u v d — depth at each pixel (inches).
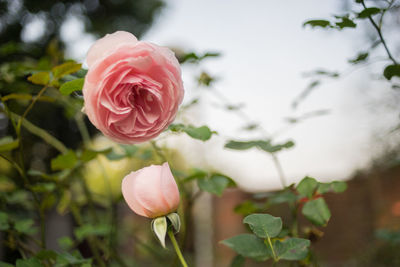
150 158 26.1
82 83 17.4
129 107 16.7
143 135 17.1
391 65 19.2
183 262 16.2
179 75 17.3
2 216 23.8
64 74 19.3
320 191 19.1
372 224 97.1
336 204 112.3
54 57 30.5
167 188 16.4
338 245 111.8
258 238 17.0
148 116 17.2
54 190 28.7
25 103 28.8
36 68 24.7
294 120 24.5
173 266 23.2
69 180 27.9
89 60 16.9
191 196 26.4
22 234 24.5
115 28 88.0
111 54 16.3
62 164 23.0
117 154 24.8
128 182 16.6
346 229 110.2
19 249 24.5
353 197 105.3
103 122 16.7
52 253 18.4
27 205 32.2
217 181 23.0
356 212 105.4
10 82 26.1
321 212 18.9
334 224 113.3
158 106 17.3
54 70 18.9
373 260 81.0
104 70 16.5
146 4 92.9
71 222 53.7
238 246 16.6
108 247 26.7
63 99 27.0
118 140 17.0
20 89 26.7
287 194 22.0
